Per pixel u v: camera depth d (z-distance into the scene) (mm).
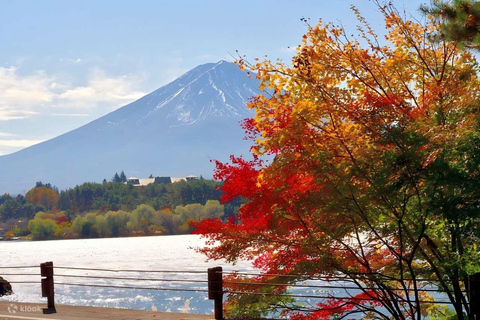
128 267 80750
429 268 13812
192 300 50875
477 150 11398
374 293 15273
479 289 11273
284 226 13930
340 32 14148
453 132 11750
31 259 103375
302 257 14195
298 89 14047
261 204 13914
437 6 12344
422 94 14406
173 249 118438
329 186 12453
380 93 14234
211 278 13328
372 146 12703
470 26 12031
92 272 75875
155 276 69000
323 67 14047
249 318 13898
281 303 15477
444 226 12406
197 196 199625
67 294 55625
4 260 103062
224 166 14531
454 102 13156
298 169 13430
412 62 14461
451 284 13875
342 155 13594
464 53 14219
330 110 13430
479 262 12094
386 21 14633
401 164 11648
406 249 13570
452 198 11641
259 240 14422
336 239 13180
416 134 11875
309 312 15320
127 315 13680
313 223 13914
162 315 13656
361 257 14375
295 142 13500
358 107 12984
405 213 12352
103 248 129625
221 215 158500
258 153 14359
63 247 139875
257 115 14406
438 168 11523
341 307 15148
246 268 56812
